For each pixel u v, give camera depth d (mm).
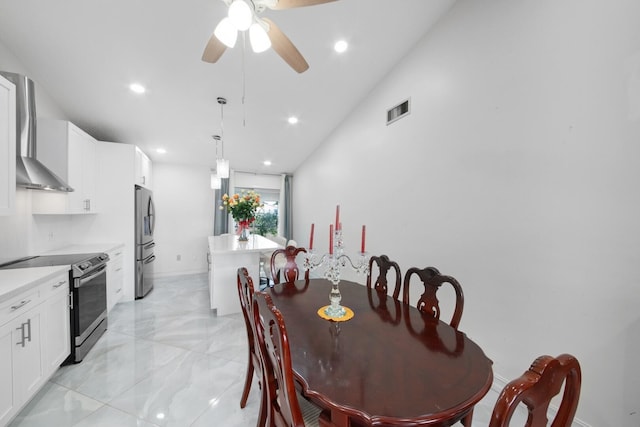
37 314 1699
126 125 3547
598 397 1391
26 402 1581
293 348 1097
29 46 2197
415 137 2584
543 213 1611
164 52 2373
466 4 2076
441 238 2309
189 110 3320
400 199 2779
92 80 2652
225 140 4230
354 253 3580
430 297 1542
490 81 1906
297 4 1347
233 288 3160
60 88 2725
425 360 1021
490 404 1773
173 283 4539
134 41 2230
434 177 2375
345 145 3803
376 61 2758
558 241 1544
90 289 2361
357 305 1629
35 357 1675
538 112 1631
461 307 1351
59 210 2598
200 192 5309
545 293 1604
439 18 2305
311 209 5000
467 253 2082
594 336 1401
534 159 1653
